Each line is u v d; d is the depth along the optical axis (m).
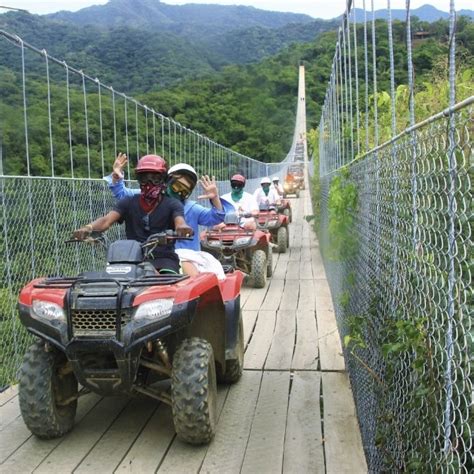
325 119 10.54
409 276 2.47
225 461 3.42
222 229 8.90
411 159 2.44
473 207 1.67
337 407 4.19
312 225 16.77
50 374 3.54
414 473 2.15
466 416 1.72
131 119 9.31
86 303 3.23
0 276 4.74
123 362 3.23
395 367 2.70
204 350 3.51
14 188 4.84
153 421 3.96
